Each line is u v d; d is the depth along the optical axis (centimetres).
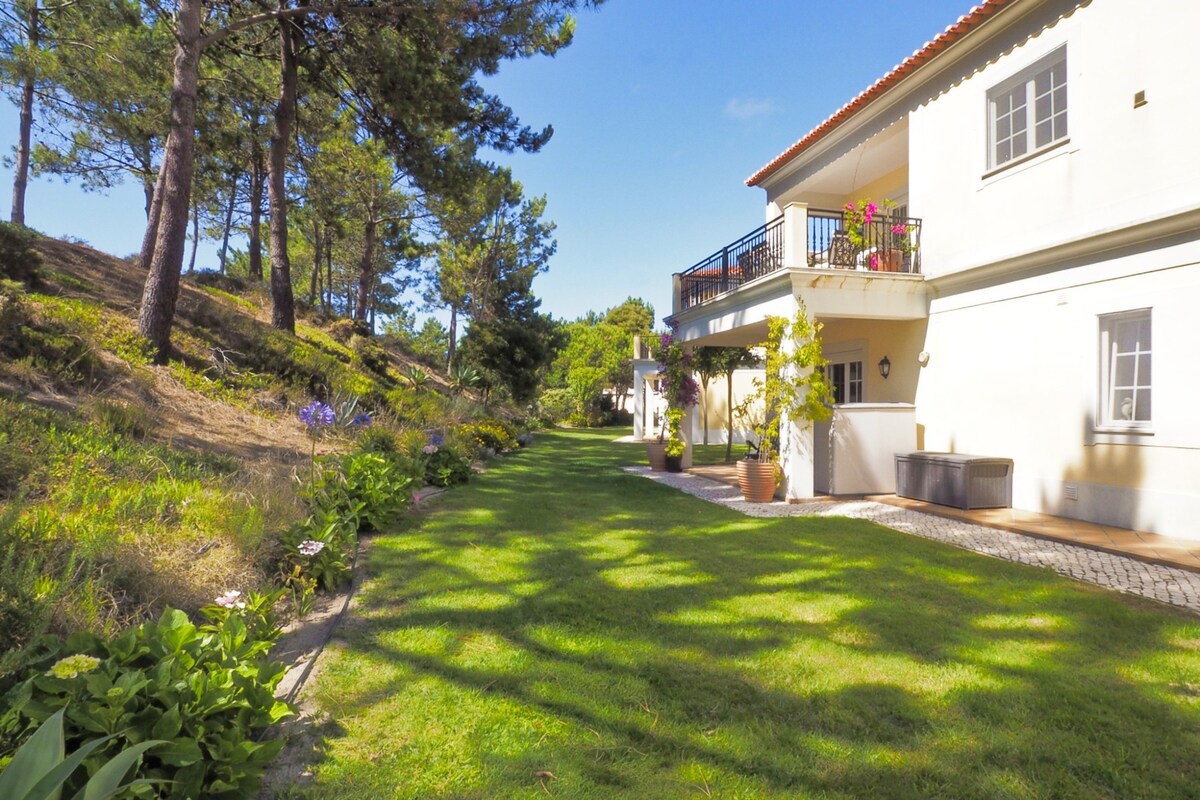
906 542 618
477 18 1105
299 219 2683
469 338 2833
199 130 1589
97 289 1218
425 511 753
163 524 438
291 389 1144
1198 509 593
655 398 2275
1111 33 672
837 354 1173
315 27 1319
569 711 278
